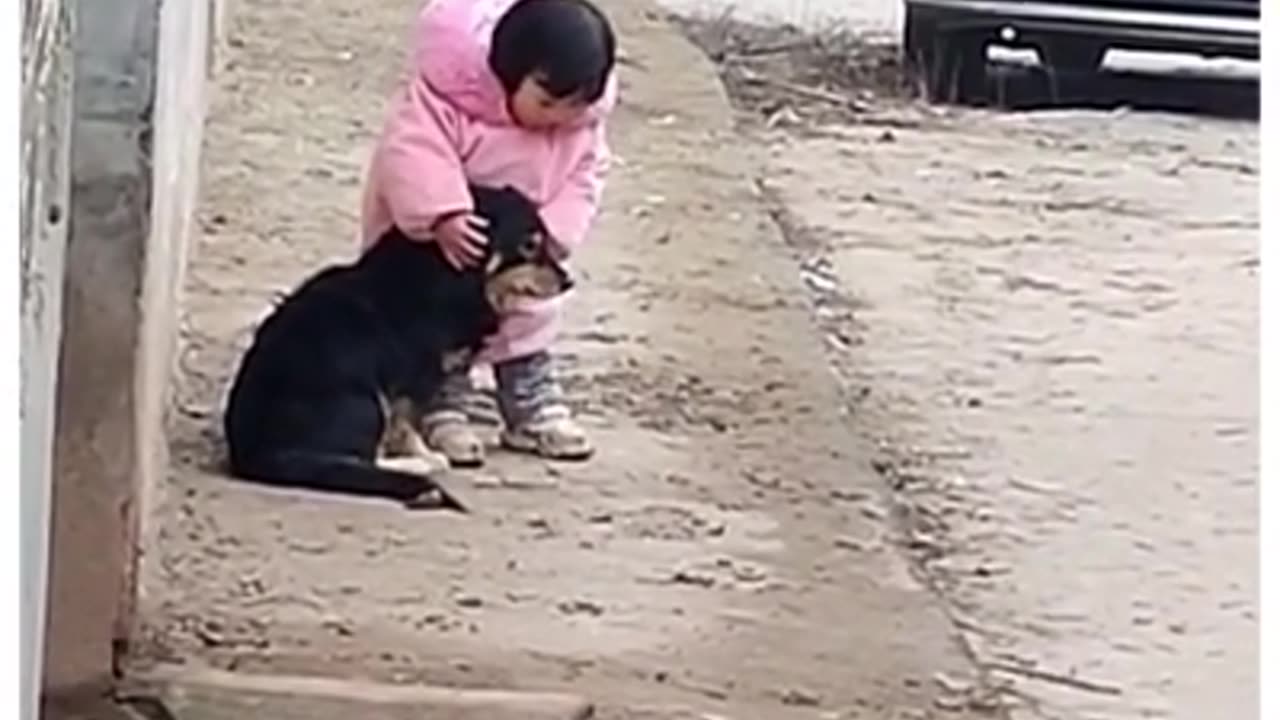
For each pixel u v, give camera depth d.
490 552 5.89
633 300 7.56
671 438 6.60
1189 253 8.41
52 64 3.71
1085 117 10.24
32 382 3.49
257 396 6.14
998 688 5.46
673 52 10.78
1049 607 5.83
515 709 5.12
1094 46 10.38
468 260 6.27
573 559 5.89
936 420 6.85
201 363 6.74
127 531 5.04
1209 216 8.88
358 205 8.10
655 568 5.87
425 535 5.94
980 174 9.26
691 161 9.08
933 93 10.40
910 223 8.57
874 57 11.00
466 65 6.21
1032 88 10.45
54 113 3.80
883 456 6.59
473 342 6.34
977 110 10.28
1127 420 6.91
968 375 7.18
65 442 5.01
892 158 9.40
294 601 5.55
